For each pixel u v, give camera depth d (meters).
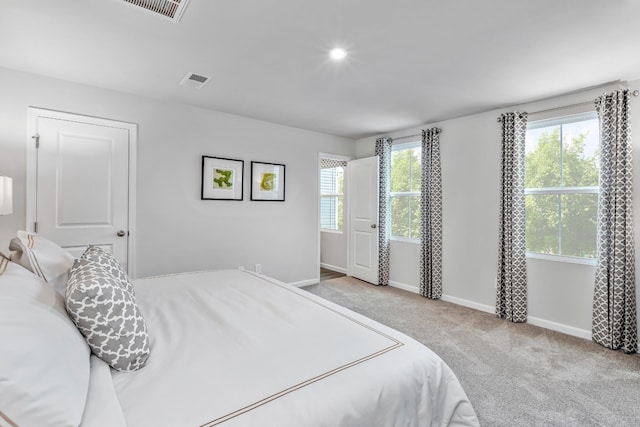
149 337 1.27
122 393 0.91
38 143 2.62
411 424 1.07
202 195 3.50
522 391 1.97
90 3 1.67
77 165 2.79
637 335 2.53
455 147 3.77
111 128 2.95
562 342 2.71
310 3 1.67
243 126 3.80
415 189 4.33
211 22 1.85
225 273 2.43
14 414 0.66
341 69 2.48
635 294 2.55
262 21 1.84
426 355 1.22
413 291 4.23
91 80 2.72
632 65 2.35
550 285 3.04
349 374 1.03
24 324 0.78
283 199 4.19
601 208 2.67
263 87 2.86
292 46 2.12
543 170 3.16
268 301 1.72
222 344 1.21
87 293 0.99
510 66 2.39
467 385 2.03
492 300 3.43
